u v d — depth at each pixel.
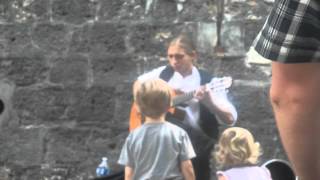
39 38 7.50
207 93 6.01
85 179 7.42
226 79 6.09
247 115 7.25
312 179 1.84
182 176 5.34
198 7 7.36
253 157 5.21
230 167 5.20
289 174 5.25
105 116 7.41
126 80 7.40
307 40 1.79
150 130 5.32
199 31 7.34
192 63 6.14
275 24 1.83
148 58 7.39
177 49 6.11
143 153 5.31
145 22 7.39
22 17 7.52
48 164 7.45
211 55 7.31
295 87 1.79
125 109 7.39
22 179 7.45
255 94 7.22
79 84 7.44
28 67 7.51
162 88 5.34
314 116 1.79
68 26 7.47
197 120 6.00
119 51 7.42
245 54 7.27
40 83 7.48
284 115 1.81
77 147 7.43
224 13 7.32
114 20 7.43
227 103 6.05
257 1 7.29
